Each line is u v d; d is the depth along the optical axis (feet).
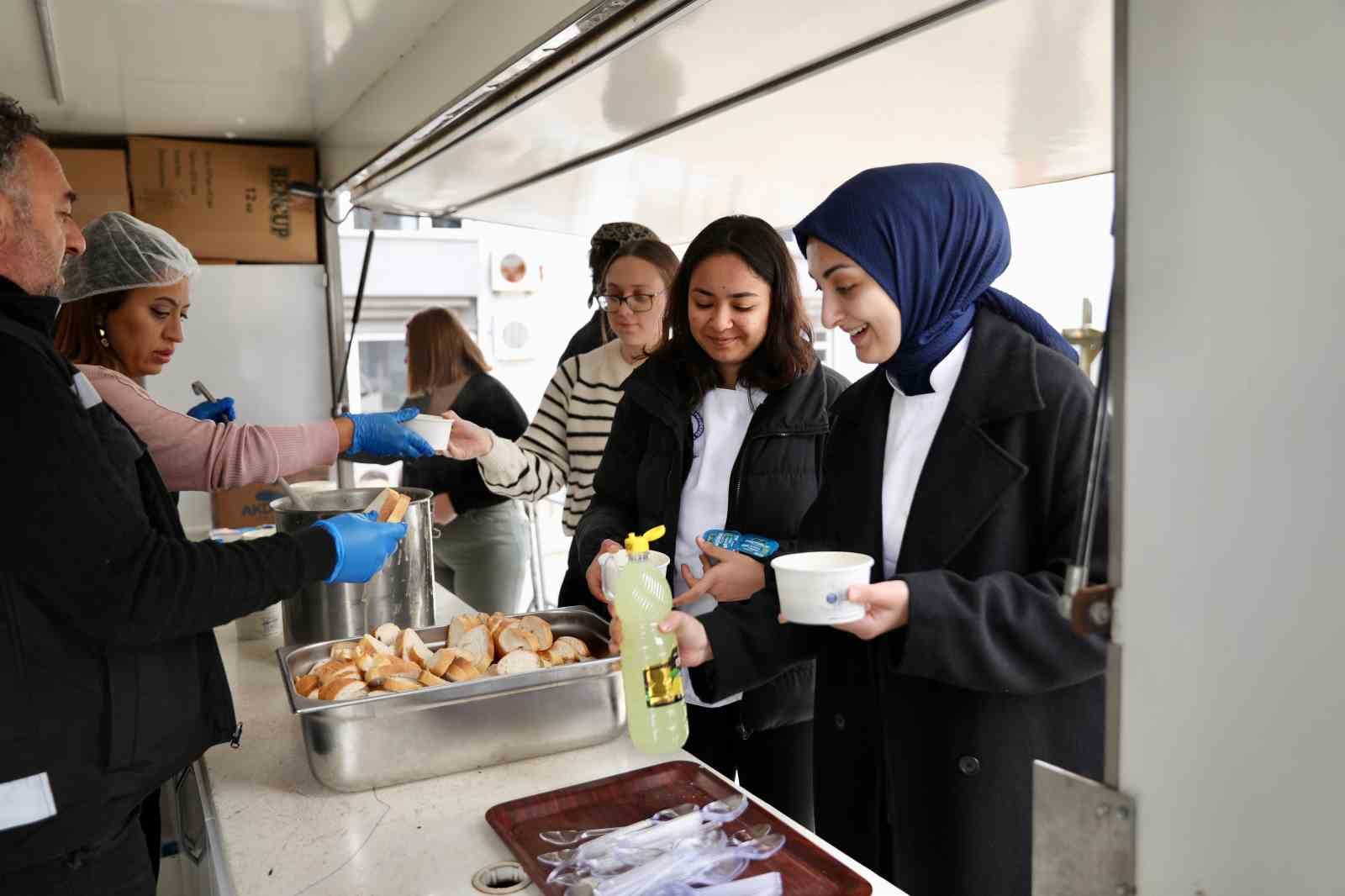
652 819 3.71
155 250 6.46
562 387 8.14
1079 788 2.37
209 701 3.99
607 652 5.06
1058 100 5.50
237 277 10.65
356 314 10.96
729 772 6.02
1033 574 3.75
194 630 3.65
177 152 10.39
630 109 5.96
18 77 8.23
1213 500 2.05
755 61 4.98
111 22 6.68
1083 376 3.94
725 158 7.20
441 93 6.48
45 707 3.34
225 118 9.81
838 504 4.51
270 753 4.64
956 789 3.97
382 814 3.94
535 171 8.09
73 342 6.54
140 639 3.47
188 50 7.35
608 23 4.63
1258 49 1.88
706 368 5.95
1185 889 2.19
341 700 4.07
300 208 10.91
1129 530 2.21
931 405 4.25
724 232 5.52
